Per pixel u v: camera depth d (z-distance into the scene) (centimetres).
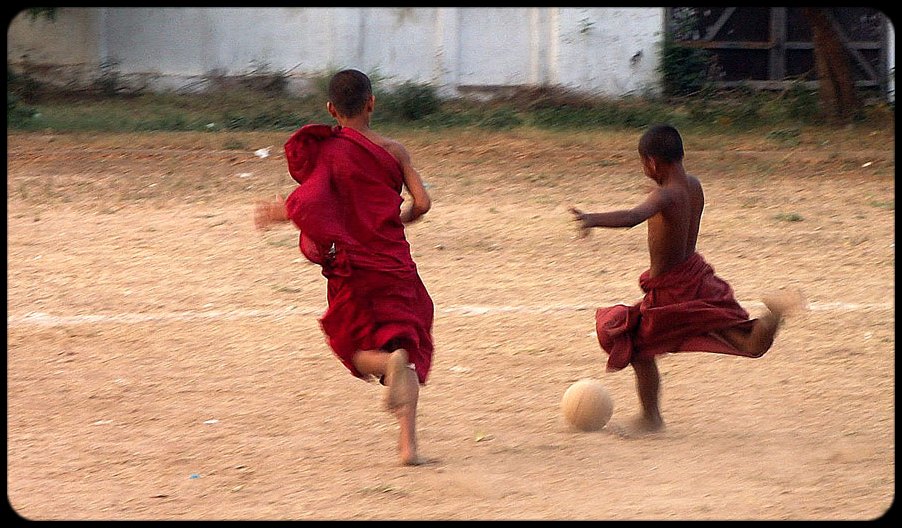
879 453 1955
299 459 1933
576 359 2614
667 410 2236
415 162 6109
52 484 1794
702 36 9600
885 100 9219
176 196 4975
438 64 9325
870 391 2347
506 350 2681
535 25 9356
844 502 1698
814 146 6875
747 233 4200
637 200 4972
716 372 2494
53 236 4050
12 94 7600
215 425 2128
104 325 2872
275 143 6706
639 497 1728
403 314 1920
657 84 9375
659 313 1995
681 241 1998
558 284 3388
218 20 9256
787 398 2305
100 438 2041
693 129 7756
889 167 5981
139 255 3747
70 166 5784
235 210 4647
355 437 2062
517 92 9375
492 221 4409
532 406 2270
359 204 1916
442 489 1767
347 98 1939
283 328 2862
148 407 2239
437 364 2566
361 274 1903
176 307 3075
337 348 1948
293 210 1869
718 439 2048
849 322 2922
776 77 9675
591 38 9331
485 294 3256
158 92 9238
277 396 2323
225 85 9319
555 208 4734
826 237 4119
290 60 9350
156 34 9281
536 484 1795
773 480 1811
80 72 9194
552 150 6556
